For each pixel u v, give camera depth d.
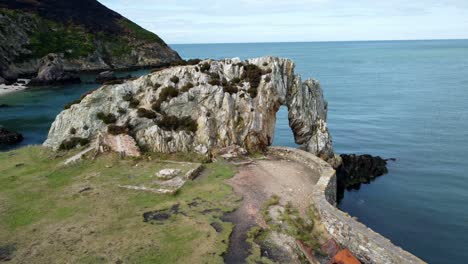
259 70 37.94
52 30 130.25
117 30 157.62
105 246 17.81
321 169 28.77
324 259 18.09
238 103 35.19
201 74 36.50
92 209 21.84
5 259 16.66
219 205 22.80
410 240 27.47
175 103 34.91
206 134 32.81
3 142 48.22
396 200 34.69
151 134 31.73
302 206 23.30
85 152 30.69
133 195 23.94
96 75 119.94
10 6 126.56
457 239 27.64
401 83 121.19
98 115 34.06
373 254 17.80
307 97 40.19
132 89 36.47
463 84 114.75
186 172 27.64
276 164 31.53
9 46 109.75
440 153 48.94
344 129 63.03
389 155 48.56
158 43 163.62
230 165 30.44
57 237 18.59
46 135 53.28
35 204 22.39
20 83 99.25
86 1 167.88
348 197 35.53
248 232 19.58
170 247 17.81
